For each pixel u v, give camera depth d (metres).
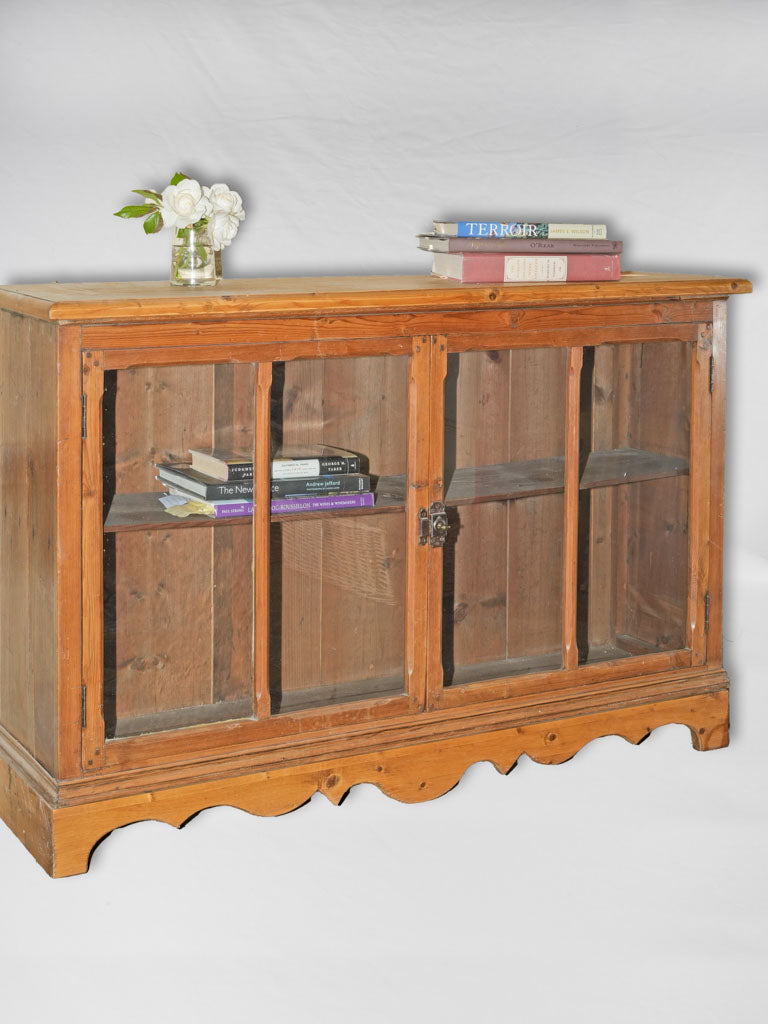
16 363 2.57
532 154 3.79
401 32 3.64
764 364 4.17
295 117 3.57
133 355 2.45
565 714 2.95
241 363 2.58
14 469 2.61
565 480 2.94
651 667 3.05
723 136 3.95
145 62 3.42
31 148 3.35
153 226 2.80
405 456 2.75
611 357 2.97
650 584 3.07
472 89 3.72
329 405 2.70
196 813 2.60
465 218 3.76
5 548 2.68
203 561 2.63
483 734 2.86
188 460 2.61
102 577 2.49
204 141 3.49
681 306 2.97
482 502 2.86
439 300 2.69
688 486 3.06
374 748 2.76
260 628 2.67
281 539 2.70
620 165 3.88
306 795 2.70
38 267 3.38
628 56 3.84
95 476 2.45
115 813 2.52
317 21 3.56
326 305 2.58
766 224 4.05
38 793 2.53
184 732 2.59
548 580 2.96
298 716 2.70
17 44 3.32
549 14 3.75
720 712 3.13
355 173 3.64
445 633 2.87
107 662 2.54
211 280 2.81
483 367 2.81
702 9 3.88
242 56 3.50
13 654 2.67
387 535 2.77
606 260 2.98
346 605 2.77
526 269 2.91
